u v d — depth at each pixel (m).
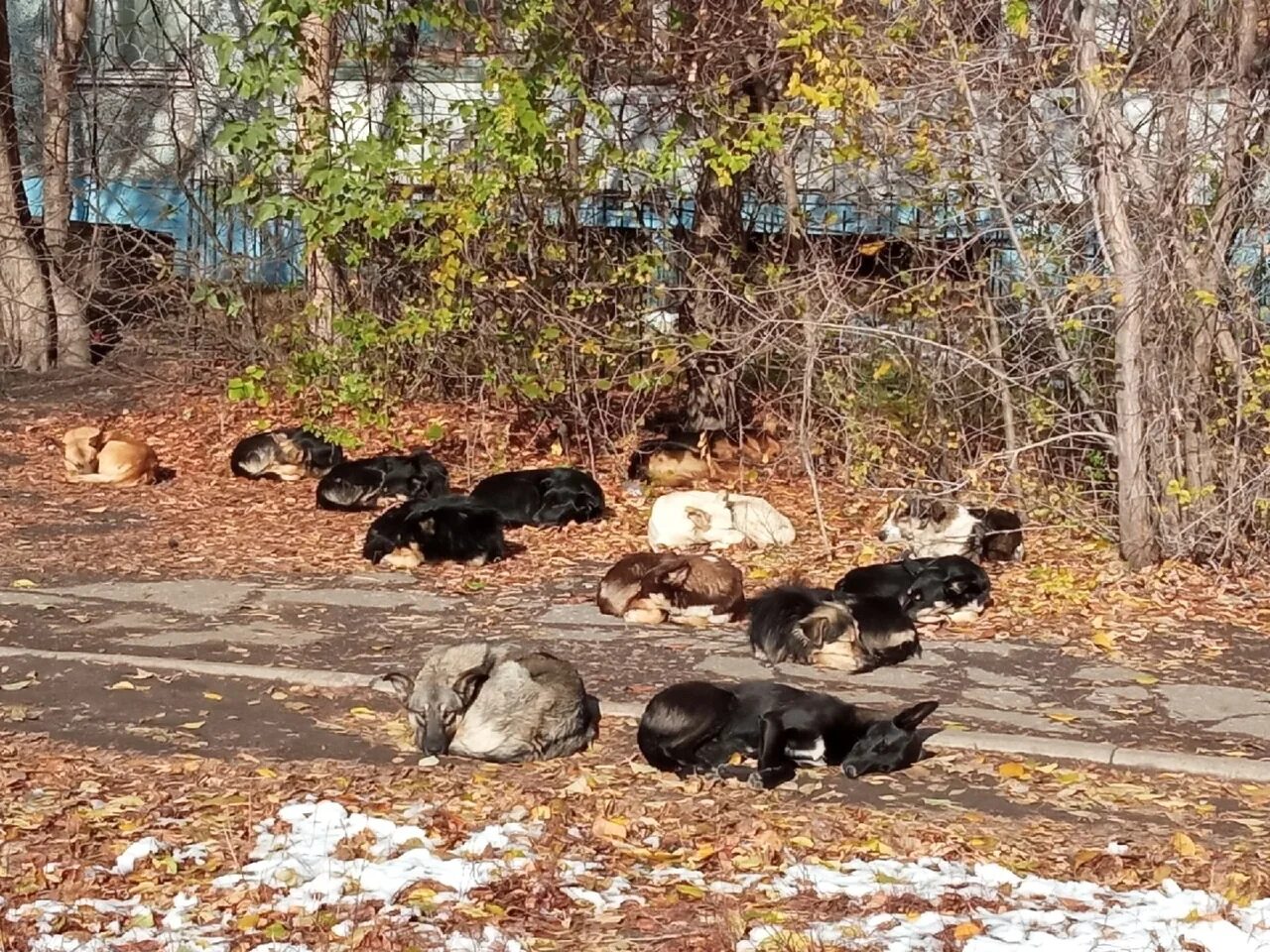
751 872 6.20
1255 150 11.16
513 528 13.48
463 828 6.62
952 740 7.91
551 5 14.05
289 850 6.36
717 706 7.44
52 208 21.33
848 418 13.17
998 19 12.19
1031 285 11.66
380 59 16.23
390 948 5.40
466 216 13.85
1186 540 11.66
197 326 19.62
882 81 12.00
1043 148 11.79
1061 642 10.01
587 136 16.61
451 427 16.62
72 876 6.05
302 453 15.45
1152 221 11.32
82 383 19.94
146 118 22.78
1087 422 12.51
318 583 11.46
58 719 8.22
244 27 22.50
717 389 15.65
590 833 6.59
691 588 10.41
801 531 13.20
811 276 13.27
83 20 21.72
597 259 15.52
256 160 15.18
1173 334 11.55
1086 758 7.76
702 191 15.46
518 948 5.42
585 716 7.86
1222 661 9.62
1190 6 11.35
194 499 14.55
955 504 11.95
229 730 8.08
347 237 15.95
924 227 13.53
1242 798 7.27
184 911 5.77
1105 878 6.18
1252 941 5.43
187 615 10.50
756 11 14.86
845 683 9.08
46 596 10.95
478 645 7.88
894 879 6.08
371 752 7.75
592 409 16.12
